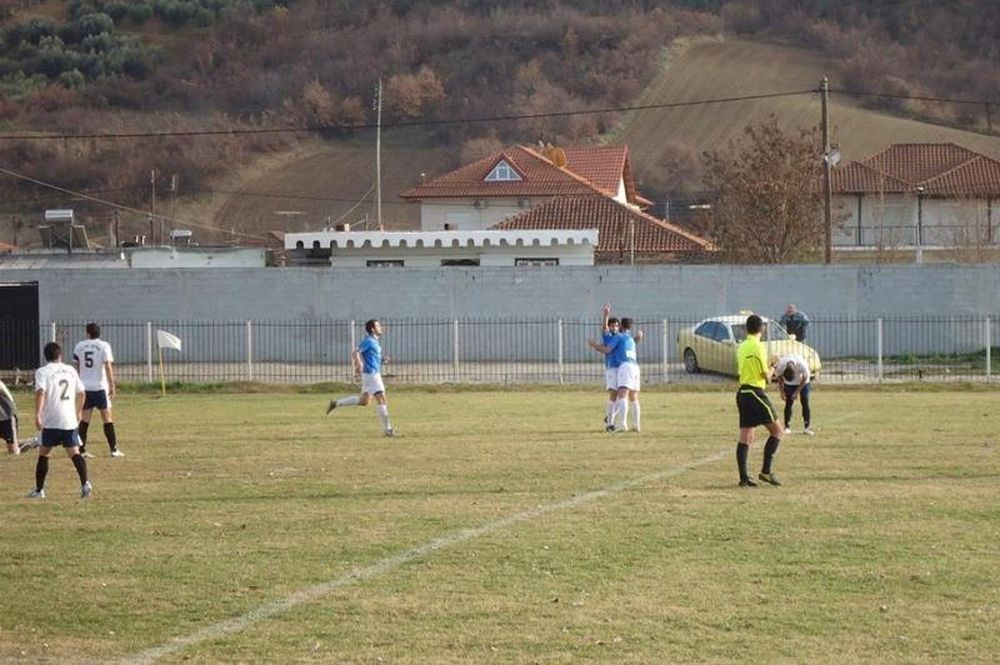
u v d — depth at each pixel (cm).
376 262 7369
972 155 10944
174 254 7438
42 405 2295
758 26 18950
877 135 15300
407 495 2269
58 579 1664
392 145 16450
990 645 1341
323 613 1488
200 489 2380
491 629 1415
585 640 1371
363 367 3256
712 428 3347
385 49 18500
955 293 5972
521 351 5891
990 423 3403
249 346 5162
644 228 8381
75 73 17825
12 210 14488
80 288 6088
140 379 5197
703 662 1297
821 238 8581
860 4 19300
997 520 1970
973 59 18062
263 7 19962
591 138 16012
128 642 1393
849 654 1316
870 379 4938
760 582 1600
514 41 18412
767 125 10944
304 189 15225
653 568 1677
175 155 15438
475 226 10225
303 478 2494
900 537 1848
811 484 2338
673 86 17138
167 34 19475
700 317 6022
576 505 2142
